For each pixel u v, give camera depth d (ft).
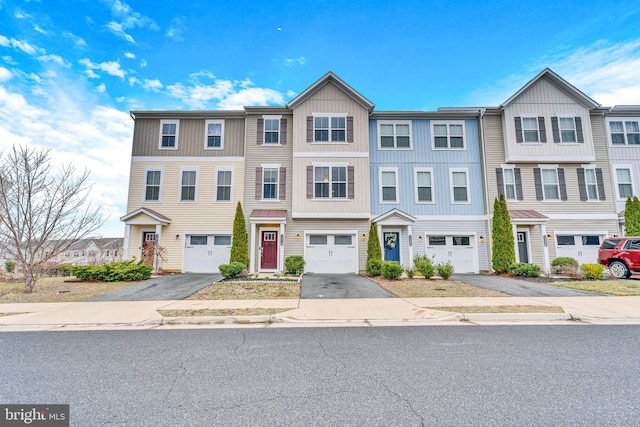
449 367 13.73
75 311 25.76
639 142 55.67
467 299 29.89
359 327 21.29
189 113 55.06
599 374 12.89
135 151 54.80
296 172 51.93
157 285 38.32
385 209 52.90
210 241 53.36
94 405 10.34
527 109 53.98
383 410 9.89
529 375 12.78
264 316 23.48
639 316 23.47
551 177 54.03
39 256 38.47
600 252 45.01
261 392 11.29
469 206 53.47
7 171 37.04
